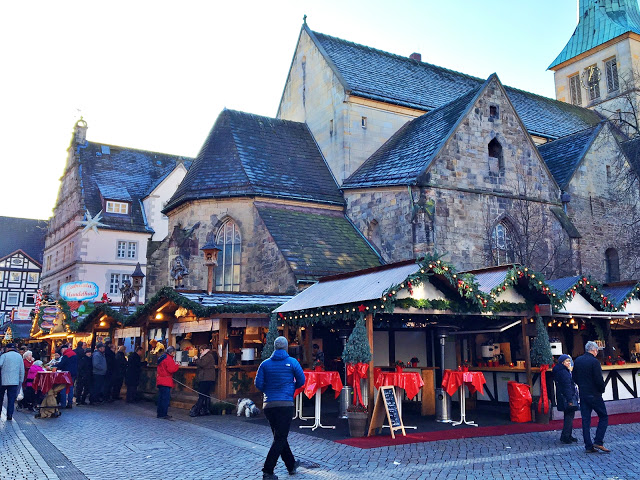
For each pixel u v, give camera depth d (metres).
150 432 13.61
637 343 19.98
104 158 52.78
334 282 16.95
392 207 26.95
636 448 11.36
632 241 30.84
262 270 25.92
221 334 17.47
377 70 35.78
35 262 70.25
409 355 18.89
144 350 22.62
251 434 13.16
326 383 14.21
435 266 13.50
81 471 9.30
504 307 14.95
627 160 32.88
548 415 14.66
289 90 38.09
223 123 31.81
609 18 54.50
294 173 30.61
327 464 10.02
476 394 18.17
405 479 8.89
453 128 26.66
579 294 16.67
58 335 31.02
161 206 49.72
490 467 9.71
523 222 26.80
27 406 19.12
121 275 47.53
